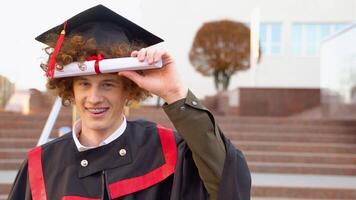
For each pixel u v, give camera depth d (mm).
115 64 1613
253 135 9445
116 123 1802
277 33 21906
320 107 13516
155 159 1809
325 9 21891
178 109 1611
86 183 1734
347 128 9961
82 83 1709
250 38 17859
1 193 5855
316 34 21922
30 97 12250
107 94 1704
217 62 17797
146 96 1855
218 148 1635
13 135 9008
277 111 13531
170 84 1633
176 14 21344
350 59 11883
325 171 7469
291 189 6062
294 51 21906
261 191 6059
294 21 21797
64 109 10961
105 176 1740
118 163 1764
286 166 7527
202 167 1645
